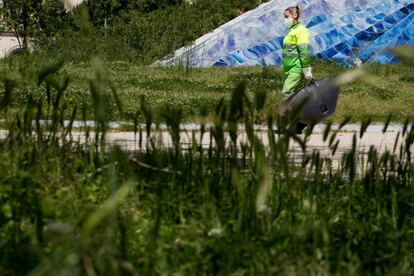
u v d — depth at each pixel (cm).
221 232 929
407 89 4788
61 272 641
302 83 3114
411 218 1099
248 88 4616
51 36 7988
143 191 1088
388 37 8525
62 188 1093
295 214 1003
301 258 863
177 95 4041
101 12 8762
